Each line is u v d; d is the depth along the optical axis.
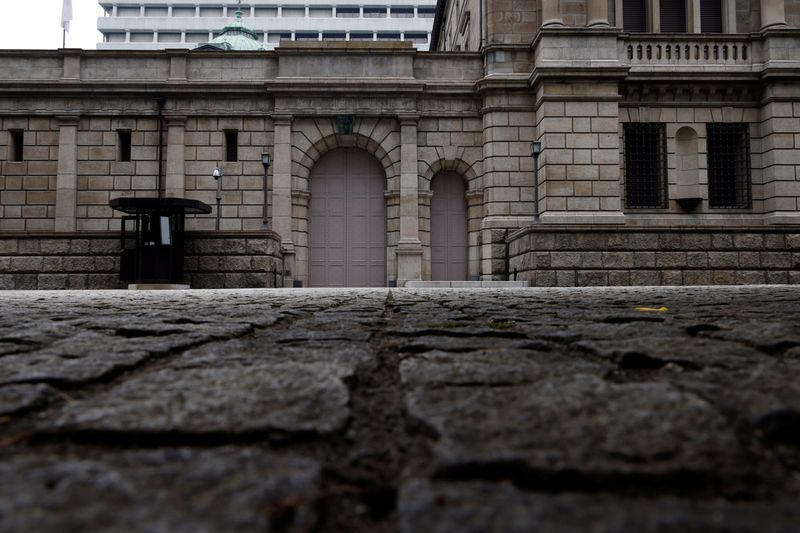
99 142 22.98
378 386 2.27
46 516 1.07
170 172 22.77
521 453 1.38
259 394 2.00
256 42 42.22
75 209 22.81
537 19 23.09
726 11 24.06
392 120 23.14
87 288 17.03
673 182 22.80
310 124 23.00
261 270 17.33
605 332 3.60
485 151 22.80
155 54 23.09
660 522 1.07
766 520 1.08
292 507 1.13
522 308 6.34
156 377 2.28
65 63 22.92
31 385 2.07
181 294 11.26
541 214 21.92
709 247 16.92
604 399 1.85
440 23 40.34
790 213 22.19
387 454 1.51
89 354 2.82
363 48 23.02
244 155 22.94
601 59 21.50
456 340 3.44
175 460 1.37
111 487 1.21
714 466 1.32
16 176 22.88
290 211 22.64
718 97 23.00
